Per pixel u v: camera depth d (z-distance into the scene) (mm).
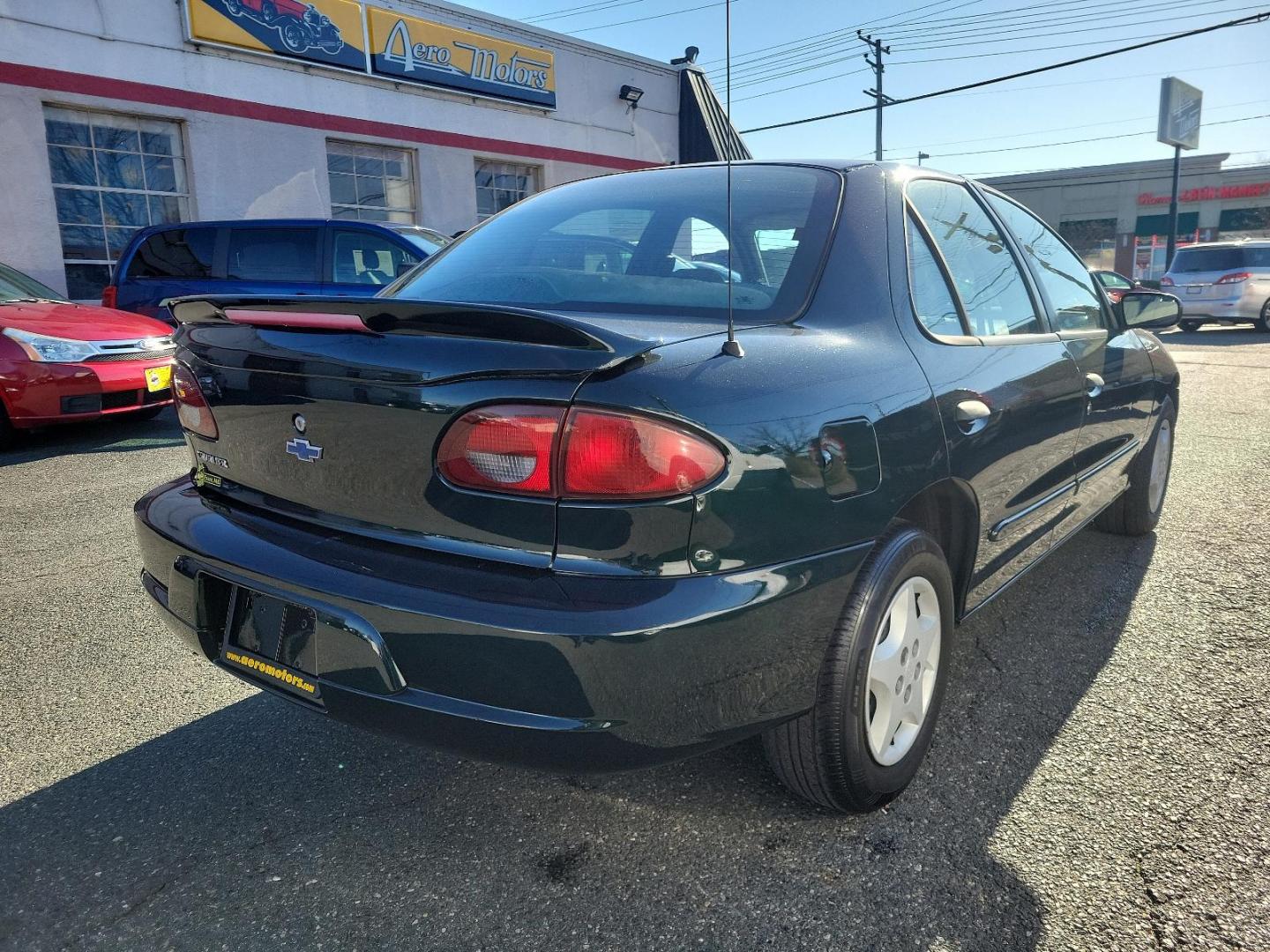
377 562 1727
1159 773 2248
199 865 1968
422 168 14078
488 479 1610
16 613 3410
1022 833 2021
